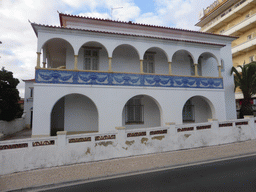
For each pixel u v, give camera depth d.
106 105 9.31
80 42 9.29
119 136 6.60
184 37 13.30
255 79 11.70
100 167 5.55
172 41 10.82
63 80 8.84
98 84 9.32
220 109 11.51
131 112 11.68
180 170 5.24
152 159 6.26
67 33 9.12
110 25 11.70
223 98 11.70
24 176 4.94
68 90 8.84
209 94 11.38
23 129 16.59
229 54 14.14
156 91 10.27
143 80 10.11
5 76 11.37
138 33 12.32
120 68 11.41
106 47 9.67
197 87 11.16
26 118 17.94
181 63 12.73
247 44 21.42
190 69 12.90
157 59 12.16
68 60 10.58
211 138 8.23
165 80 10.52
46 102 8.48
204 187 3.96
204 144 8.04
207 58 13.29
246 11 23.30
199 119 13.05
